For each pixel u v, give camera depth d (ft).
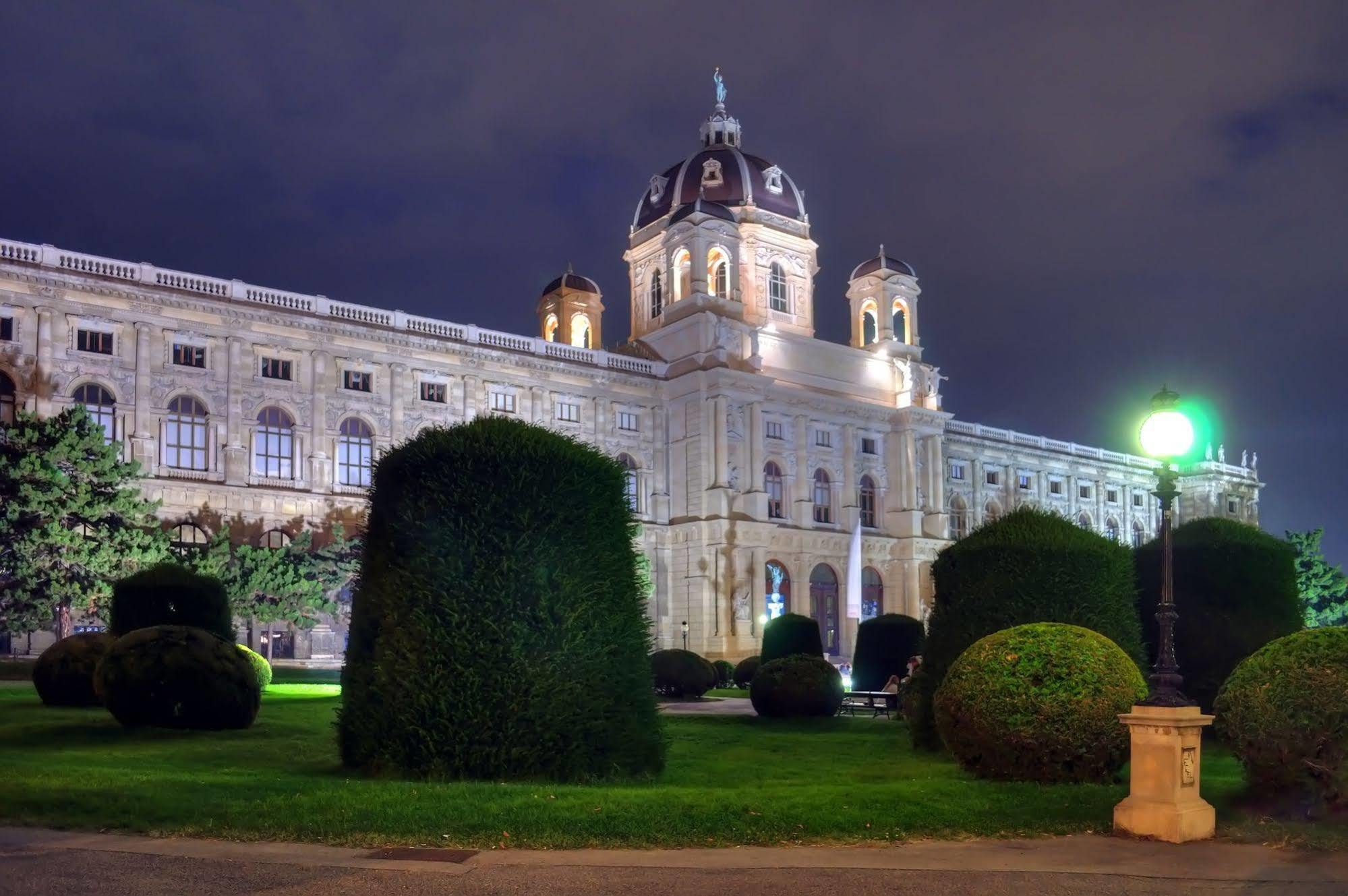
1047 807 51.57
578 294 320.29
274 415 223.30
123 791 51.70
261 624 203.51
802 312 321.11
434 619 62.69
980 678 61.52
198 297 212.64
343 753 64.34
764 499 273.95
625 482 70.59
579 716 62.75
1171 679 49.19
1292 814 51.85
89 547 161.48
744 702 149.59
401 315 241.35
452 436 66.54
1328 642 53.11
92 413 200.95
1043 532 79.41
